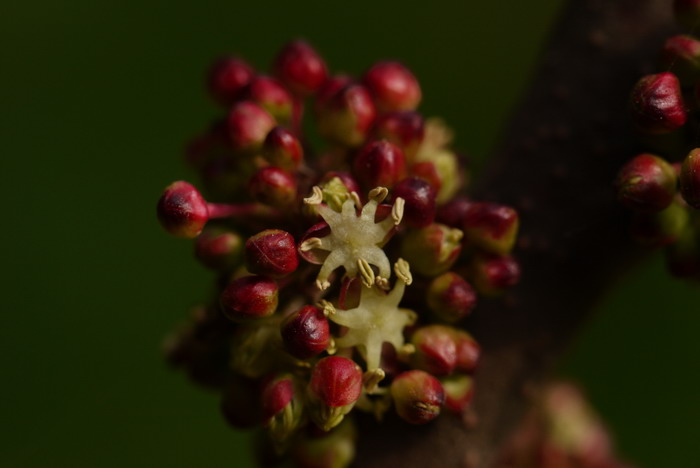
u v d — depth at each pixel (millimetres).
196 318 195
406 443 193
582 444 216
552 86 197
